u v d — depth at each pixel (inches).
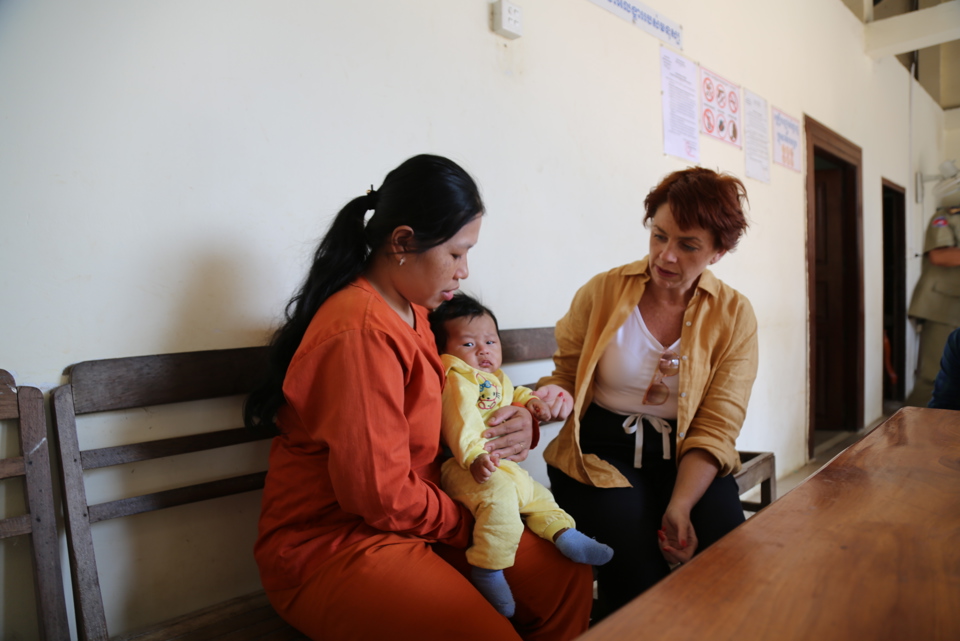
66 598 44.7
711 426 57.6
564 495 58.0
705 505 54.6
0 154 41.3
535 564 46.6
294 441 44.0
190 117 49.3
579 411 59.6
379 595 37.8
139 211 47.1
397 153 63.9
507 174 76.8
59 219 43.6
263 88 53.4
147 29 47.0
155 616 49.3
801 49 156.2
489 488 45.7
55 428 42.5
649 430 59.7
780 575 22.2
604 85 92.0
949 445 41.6
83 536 42.3
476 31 72.4
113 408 45.0
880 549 24.3
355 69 60.1
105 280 45.7
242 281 52.7
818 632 18.4
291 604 41.2
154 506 46.6
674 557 51.5
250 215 53.0
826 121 170.7
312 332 40.4
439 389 46.3
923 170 264.2
